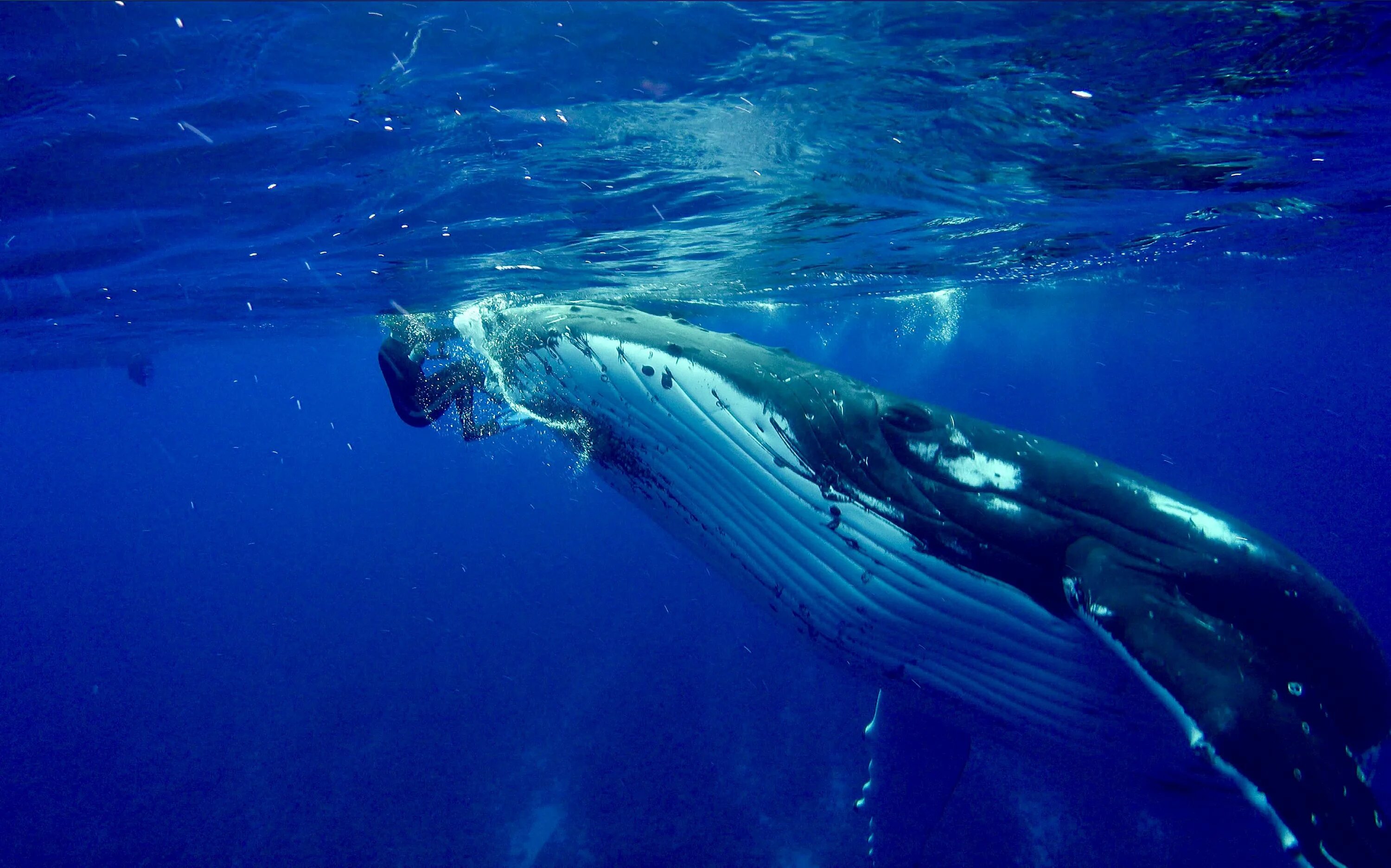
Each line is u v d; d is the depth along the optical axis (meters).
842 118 5.96
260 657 23.69
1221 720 1.99
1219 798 3.35
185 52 4.81
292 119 5.81
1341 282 22.52
